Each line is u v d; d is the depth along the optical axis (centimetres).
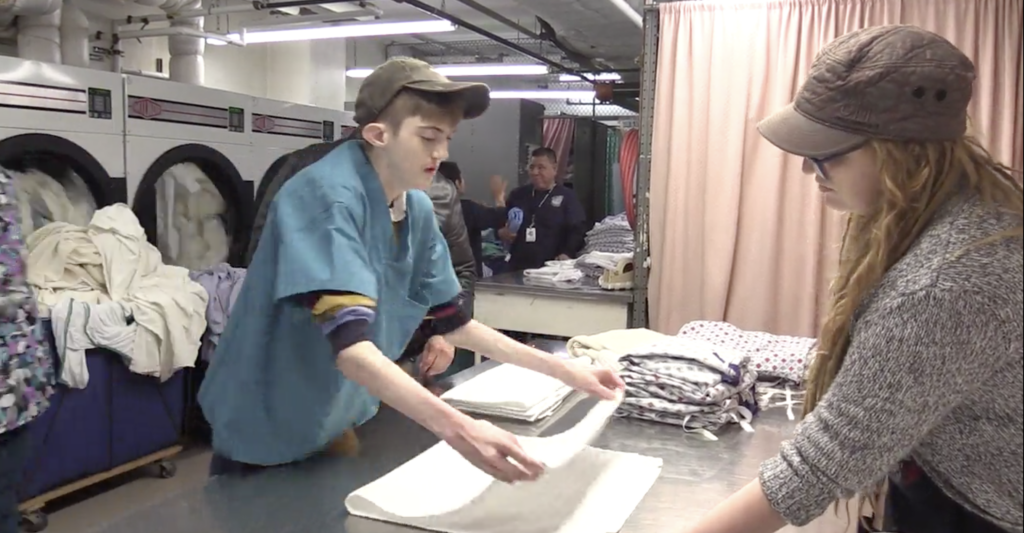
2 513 230
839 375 88
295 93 695
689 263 318
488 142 775
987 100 274
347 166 133
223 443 147
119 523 121
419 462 141
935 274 81
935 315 79
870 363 83
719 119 304
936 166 87
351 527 120
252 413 145
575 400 193
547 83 1055
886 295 86
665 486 140
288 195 131
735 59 301
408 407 112
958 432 85
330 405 145
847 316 95
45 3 387
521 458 109
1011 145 273
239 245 449
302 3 499
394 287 146
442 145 133
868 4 285
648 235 330
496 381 191
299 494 133
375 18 593
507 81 1048
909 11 281
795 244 303
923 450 91
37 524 314
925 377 80
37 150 332
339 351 117
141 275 356
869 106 87
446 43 943
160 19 489
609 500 130
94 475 340
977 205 85
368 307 120
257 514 125
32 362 231
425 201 158
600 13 504
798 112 93
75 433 327
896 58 86
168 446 378
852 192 93
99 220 353
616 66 774
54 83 338
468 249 285
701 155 311
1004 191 86
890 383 81
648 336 235
